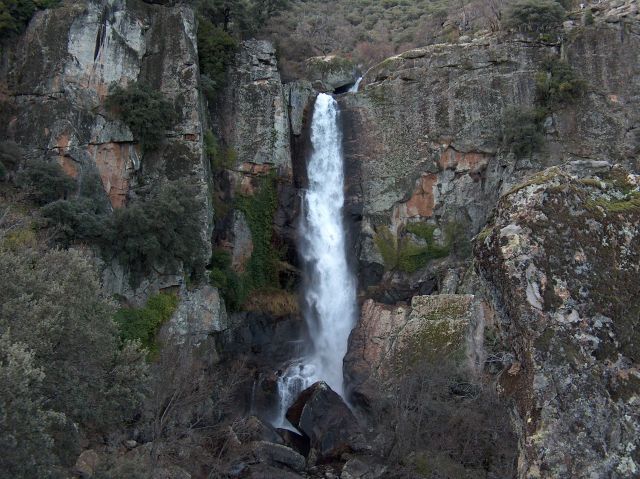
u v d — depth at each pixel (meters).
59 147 28.14
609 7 41.69
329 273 38.03
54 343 14.51
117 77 30.94
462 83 39.34
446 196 38.84
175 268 28.17
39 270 15.69
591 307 7.48
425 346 28.44
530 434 7.07
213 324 29.44
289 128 38.94
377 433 25.53
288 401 31.59
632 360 7.30
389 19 69.00
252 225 36.06
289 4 56.78
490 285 8.34
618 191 8.80
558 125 37.94
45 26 30.09
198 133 31.83
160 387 22.69
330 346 36.31
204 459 22.22
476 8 50.75
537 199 8.09
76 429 15.36
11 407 11.00
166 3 35.28
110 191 29.67
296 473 22.95
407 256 38.03
